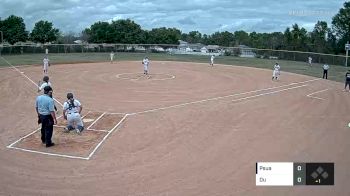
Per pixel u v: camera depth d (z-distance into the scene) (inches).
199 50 2810.0
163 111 861.2
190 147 604.7
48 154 560.7
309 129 731.4
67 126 673.6
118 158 549.3
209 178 484.4
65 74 1514.5
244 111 877.8
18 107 888.3
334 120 810.2
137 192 440.8
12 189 445.1
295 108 928.3
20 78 1358.3
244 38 4608.8
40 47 2444.6
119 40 3366.1
